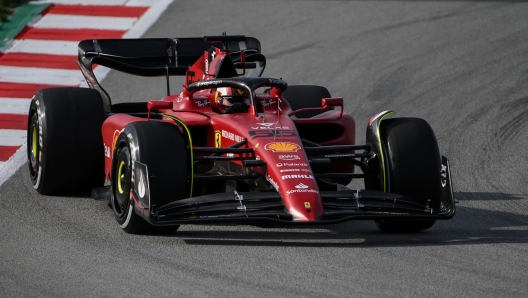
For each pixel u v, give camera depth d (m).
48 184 27.16
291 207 20.61
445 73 46.44
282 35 52.03
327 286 17.91
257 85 24.72
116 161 23.39
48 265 19.45
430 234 23.27
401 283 18.19
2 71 43.81
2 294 17.42
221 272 18.86
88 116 27.41
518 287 18.05
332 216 20.58
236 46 32.62
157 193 21.16
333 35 52.16
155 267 19.25
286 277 18.52
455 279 18.53
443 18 55.53
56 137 26.78
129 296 17.25
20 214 24.86
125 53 31.30
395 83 44.84
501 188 30.00
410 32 52.91
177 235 22.41
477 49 50.16
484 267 19.53
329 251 20.81
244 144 22.92
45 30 49.34
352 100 42.41
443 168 22.66
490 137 37.16
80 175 27.22
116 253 20.45
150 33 50.59
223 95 25.59
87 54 30.30
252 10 56.22
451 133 37.91
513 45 50.88
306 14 55.81
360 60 48.12
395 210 21.58
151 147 21.47
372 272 18.97
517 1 59.44
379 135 23.20
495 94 43.34
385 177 22.78
